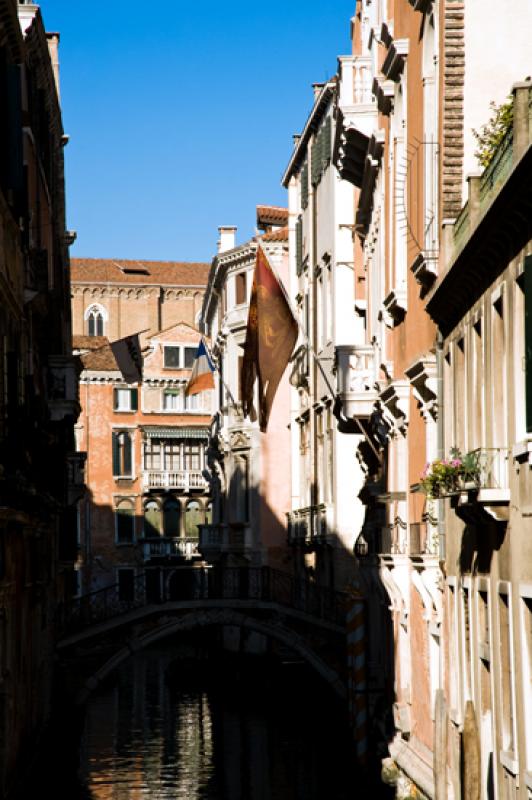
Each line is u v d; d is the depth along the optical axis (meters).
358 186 37.50
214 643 74.19
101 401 89.12
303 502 55.81
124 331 106.69
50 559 41.72
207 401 91.38
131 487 89.38
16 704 28.34
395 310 30.19
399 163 29.27
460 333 22.84
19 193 26.36
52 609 44.06
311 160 51.97
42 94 39.34
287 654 58.19
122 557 88.62
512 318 18.42
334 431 46.84
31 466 26.09
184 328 91.12
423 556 26.19
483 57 23.88
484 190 20.61
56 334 45.12
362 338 45.31
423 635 27.61
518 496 18.16
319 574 50.94
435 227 25.02
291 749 39.66
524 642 17.80
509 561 18.80
